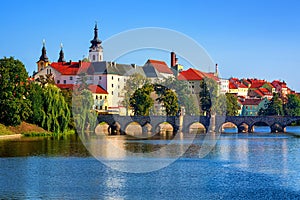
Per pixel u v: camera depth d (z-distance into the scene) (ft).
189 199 209.26
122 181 241.35
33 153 336.29
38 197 210.18
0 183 235.61
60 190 222.07
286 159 323.57
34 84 496.64
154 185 233.55
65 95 533.96
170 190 224.33
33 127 485.97
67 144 394.11
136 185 232.94
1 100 462.19
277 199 210.18
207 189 226.38
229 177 254.68
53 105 492.95
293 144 431.02
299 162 308.81
